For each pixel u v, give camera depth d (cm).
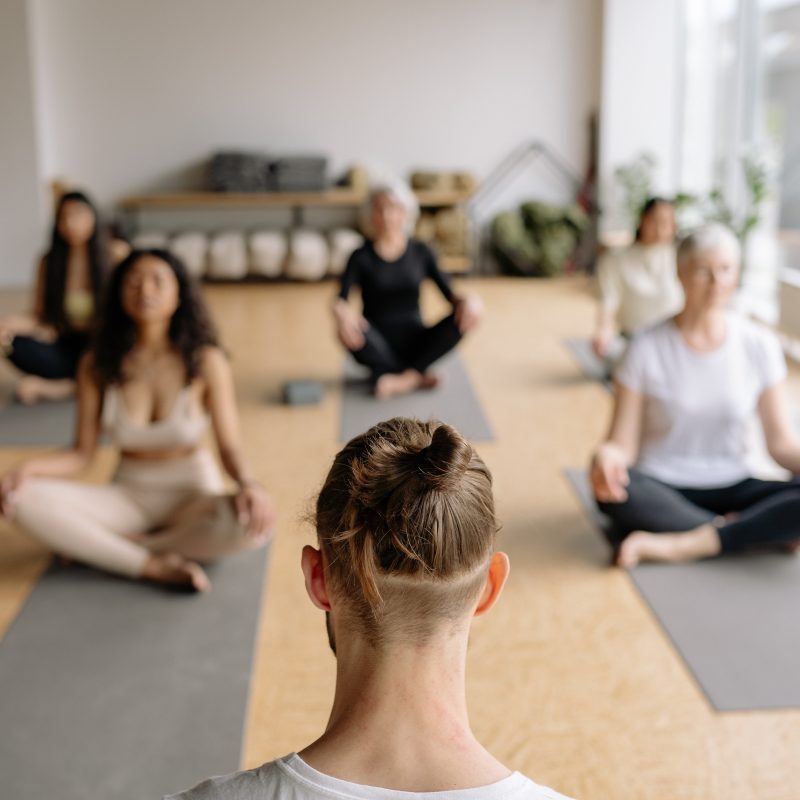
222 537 276
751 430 429
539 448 399
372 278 480
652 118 837
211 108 864
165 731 212
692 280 283
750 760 204
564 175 888
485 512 73
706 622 257
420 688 72
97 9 841
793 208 653
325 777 69
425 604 71
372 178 847
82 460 283
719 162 759
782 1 655
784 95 662
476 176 887
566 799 70
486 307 724
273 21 853
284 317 692
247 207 881
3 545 305
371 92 869
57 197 817
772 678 232
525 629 256
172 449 283
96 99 855
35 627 256
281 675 235
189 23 849
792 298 564
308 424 438
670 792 194
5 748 206
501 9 859
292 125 871
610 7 820
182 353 275
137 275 267
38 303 455
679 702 224
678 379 290
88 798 191
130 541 285
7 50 806
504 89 872
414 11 856
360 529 71
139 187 873
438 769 70
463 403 466
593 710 221
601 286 471
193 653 244
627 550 287
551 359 553
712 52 763
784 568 285
